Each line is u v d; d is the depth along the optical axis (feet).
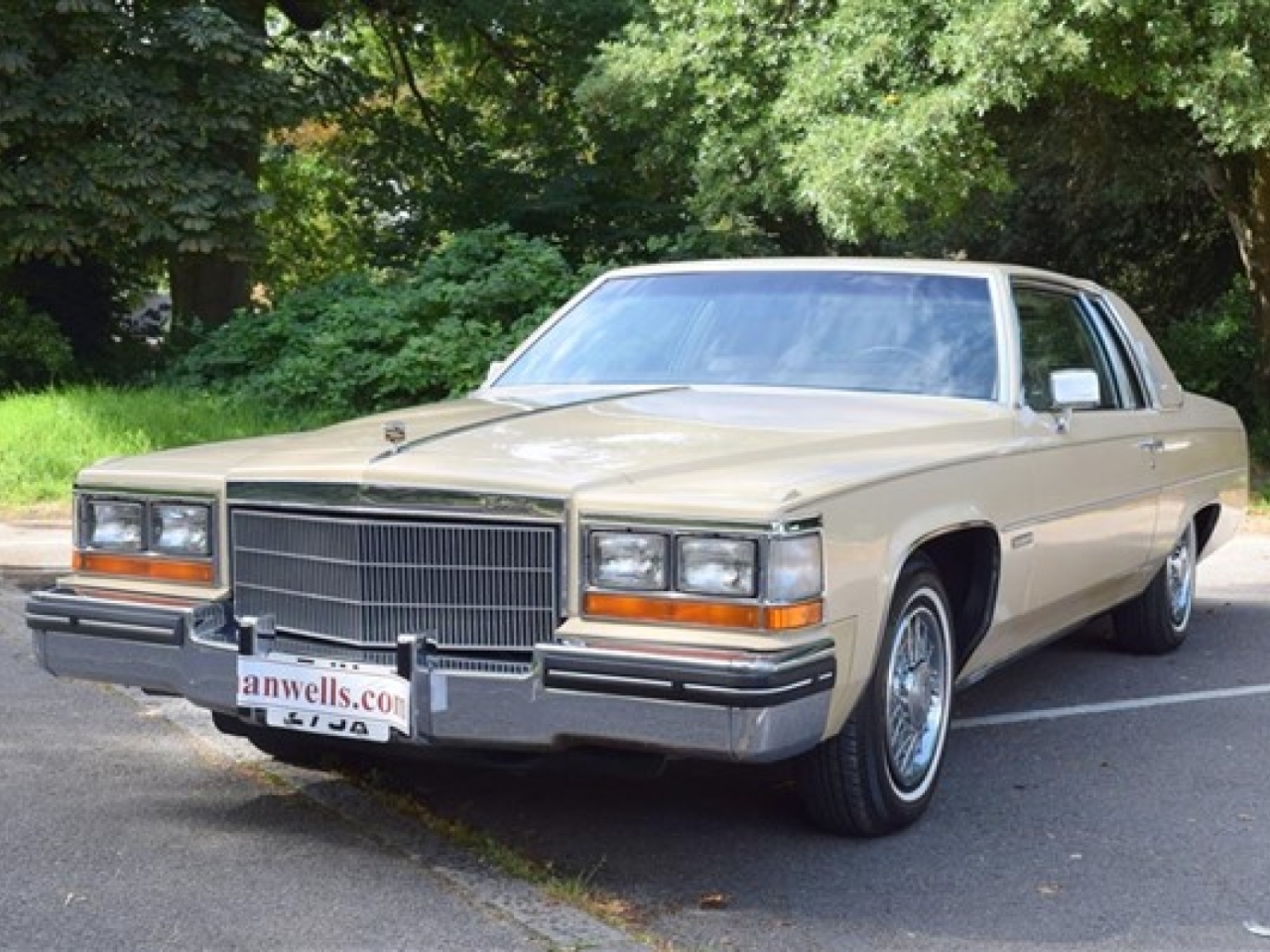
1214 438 24.21
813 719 12.46
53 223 57.41
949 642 15.61
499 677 12.60
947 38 42.88
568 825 15.30
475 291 54.75
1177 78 40.75
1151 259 72.43
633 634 12.40
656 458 13.50
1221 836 15.39
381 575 13.42
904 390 17.20
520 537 12.93
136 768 17.12
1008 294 18.33
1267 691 21.79
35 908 12.86
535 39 76.89
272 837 14.78
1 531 36.78
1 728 18.70
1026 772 17.65
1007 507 16.21
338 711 13.34
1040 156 56.08
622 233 74.43
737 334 18.26
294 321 58.39
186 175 59.16
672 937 12.44
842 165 43.88
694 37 53.47
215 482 14.48
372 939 12.22
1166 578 23.48
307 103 67.82
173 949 12.01
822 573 12.57
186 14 58.44
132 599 14.76
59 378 64.49
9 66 55.31
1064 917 13.09
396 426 15.44
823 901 13.33
